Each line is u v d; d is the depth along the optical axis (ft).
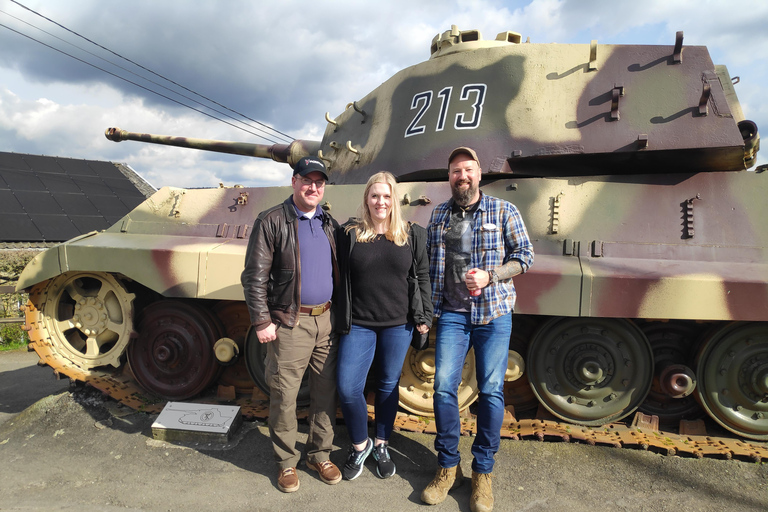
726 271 14.73
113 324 19.84
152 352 19.80
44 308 19.90
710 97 17.51
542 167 19.27
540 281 14.98
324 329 13.39
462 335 13.00
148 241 18.67
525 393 18.21
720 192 16.38
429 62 21.63
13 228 50.78
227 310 19.60
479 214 12.89
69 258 18.45
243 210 19.45
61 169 64.85
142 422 18.03
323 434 13.99
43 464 15.37
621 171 19.51
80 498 13.44
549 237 16.43
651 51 18.52
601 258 15.78
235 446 16.26
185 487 13.96
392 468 14.30
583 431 16.80
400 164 20.53
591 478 14.58
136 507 13.01
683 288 14.40
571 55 19.11
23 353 32.58
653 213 16.30
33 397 22.76
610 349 16.81
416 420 17.69
